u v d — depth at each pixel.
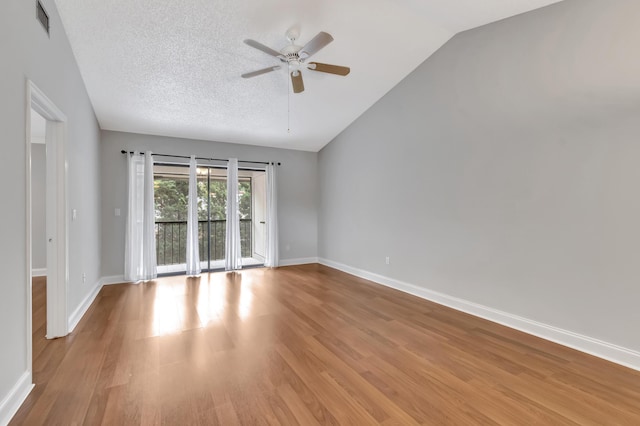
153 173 4.90
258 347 2.53
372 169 4.70
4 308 1.63
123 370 2.15
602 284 2.34
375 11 2.88
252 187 6.05
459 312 3.36
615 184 2.27
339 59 3.59
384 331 2.86
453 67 3.40
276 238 5.78
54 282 2.66
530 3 2.61
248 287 4.39
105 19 2.70
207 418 1.66
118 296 3.94
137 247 4.68
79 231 3.16
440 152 3.60
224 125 4.82
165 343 2.59
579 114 2.44
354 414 1.70
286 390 1.92
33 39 1.99
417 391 1.92
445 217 3.56
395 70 3.88
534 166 2.73
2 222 1.62
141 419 1.65
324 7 2.80
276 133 5.28
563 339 2.56
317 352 2.44
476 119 3.19
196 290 4.23
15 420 1.63
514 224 2.89
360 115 4.91
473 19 2.96
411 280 4.05
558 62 2.54
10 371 1.68
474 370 2.18
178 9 2.68
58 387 1.94
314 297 3.92
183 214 5.39
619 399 1.85
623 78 2.21
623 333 2.24
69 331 2.78
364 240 4.93
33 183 4.93
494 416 1.69
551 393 1.91
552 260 2.63
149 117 4.36
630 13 2.17
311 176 6.21
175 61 3.31
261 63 3.45
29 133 1.91
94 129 4.04
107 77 3.43
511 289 2.93
